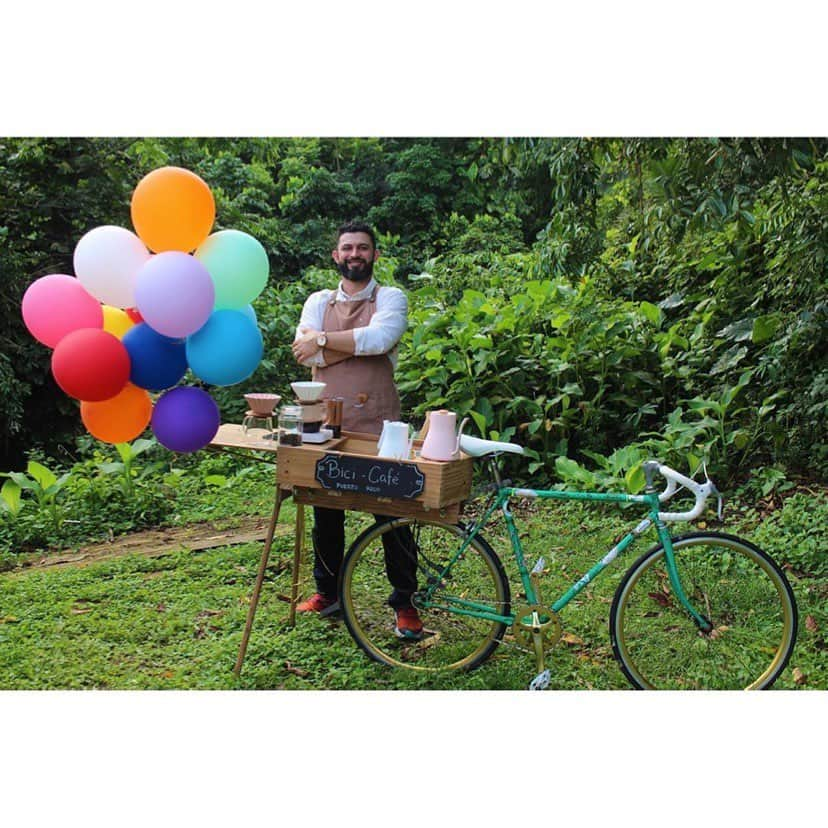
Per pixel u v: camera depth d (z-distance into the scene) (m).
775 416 6.02
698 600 3.68
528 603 3.39
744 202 4.58
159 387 3.36
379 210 15.91
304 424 3.51
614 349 6.43
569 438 6.48
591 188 5.56
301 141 16.86
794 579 4.41
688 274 7.52
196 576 4.59
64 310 3.20
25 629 3.92
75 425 8.78
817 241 5.55
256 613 4.07
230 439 3.71
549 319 6.92
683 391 6.65
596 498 3.35
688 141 4.63
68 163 8.28
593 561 4.71
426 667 3.54
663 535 3.30
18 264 7.89
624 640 3.32
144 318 3.11
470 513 5.48
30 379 8.10
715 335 6.73
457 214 15.91
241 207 14.31
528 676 3.49
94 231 3.16
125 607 4.17
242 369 3.31
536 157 5.75
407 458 3.36
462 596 3.66
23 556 4.91
